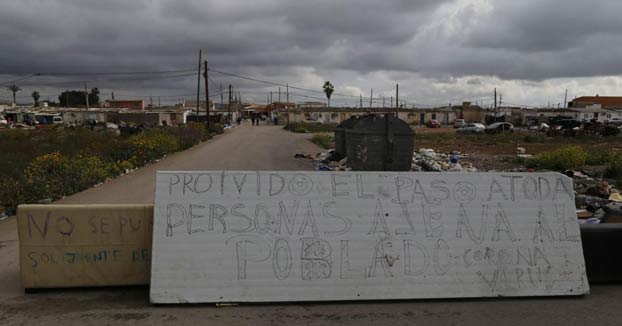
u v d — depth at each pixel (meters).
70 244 5.91
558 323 5.16
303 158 24.42
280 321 5.12
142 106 127.00
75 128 47.94
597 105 106.25
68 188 13.52
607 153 23.02
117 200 12.68
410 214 6.10
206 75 52.41
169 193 5.88
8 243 8.30
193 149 30.45
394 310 5.48
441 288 5.82
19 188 11.92
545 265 6.04
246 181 6.05
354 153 14.73
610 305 5.68
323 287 5.70
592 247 6.36
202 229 5.77
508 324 5.13
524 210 6.25
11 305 5.49
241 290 5.58
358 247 5.88
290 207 5.97
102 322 5.03
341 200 6.06
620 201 10.92
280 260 5.74
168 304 5.46
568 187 6.42
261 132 55.94
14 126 60.78
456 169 18.78
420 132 59.09
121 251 6.00
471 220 6.14
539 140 41.41
